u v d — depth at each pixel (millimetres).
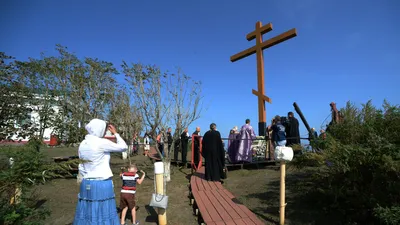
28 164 3041
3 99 7570
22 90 8242
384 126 4406
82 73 9680
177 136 8367
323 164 4613
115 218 3115
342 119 5094
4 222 2854
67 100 9664
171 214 5410
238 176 8250
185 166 11328
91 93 9555
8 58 7801
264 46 10023
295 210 4664
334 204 4352
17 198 3152
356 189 4102
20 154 3164
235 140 9734
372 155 3938
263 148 10414
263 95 10039
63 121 9391
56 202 6102
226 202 5395
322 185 4941
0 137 7590
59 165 3156
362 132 4586
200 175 8359
